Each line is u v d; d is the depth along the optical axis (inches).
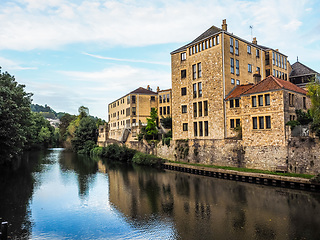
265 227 620.1
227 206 791.1
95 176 1422.2
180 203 847.1
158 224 671.8
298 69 1979.6
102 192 1041.5
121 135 2571.4
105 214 766.5
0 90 1111.0
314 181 890.1
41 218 742.5
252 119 1203.9
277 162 1098.7
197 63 1582.2
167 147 1753.2
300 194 872.3
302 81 1899.6
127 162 2050.9
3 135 1107.3
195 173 1371.8
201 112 1549.0
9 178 1376.7
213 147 1405.0
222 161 1346.0
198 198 895.1
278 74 1850.4
